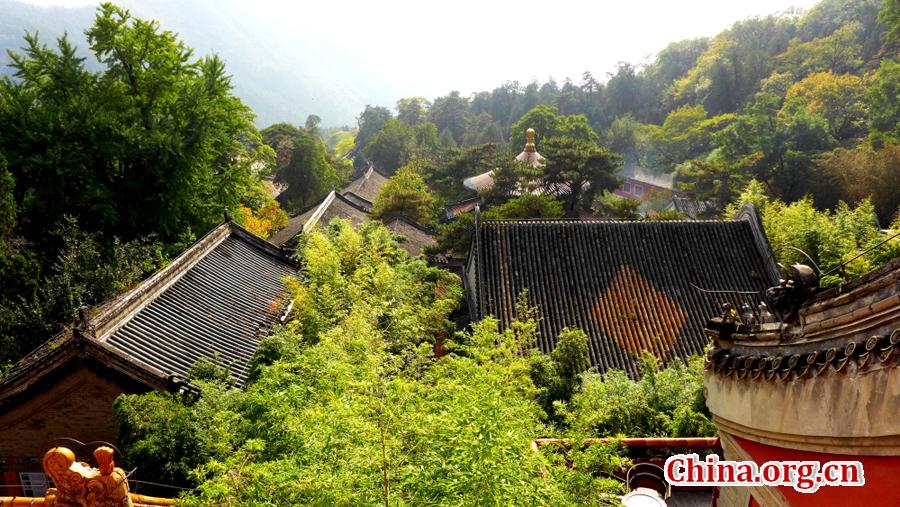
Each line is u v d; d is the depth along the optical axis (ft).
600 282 67.46
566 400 45.60
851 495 16.99
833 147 155.94
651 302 65.77
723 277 68.13
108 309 49.62
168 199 93.25
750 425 21.98
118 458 42.37
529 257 69.67
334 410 22.17
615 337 62.59
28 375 42.60
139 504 21.70
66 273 68.85
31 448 44.29
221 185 108.06
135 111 92.84
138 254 77.05
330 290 64.75
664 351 61.46
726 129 176.65
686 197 204.44
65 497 15.12
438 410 24.75
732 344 24.14
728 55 295.69
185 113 95.71
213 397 40.34
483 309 64.95
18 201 82.84
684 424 36.58
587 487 23.31
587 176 136.87
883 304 14.51
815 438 18.02
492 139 348.79
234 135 113.70
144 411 36.58
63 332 58.08
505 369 35.17
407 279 75.36
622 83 354.33
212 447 32.78
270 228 136.15
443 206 180.75
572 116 222.48
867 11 267.59
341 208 145.38
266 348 46.88
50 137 83.10
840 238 78.48
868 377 15.23
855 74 231.50
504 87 419.54
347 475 19.19
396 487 18.94
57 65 93.50
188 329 56.54
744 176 156.04
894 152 132.57
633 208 125.49
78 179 87.40
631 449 32.27
